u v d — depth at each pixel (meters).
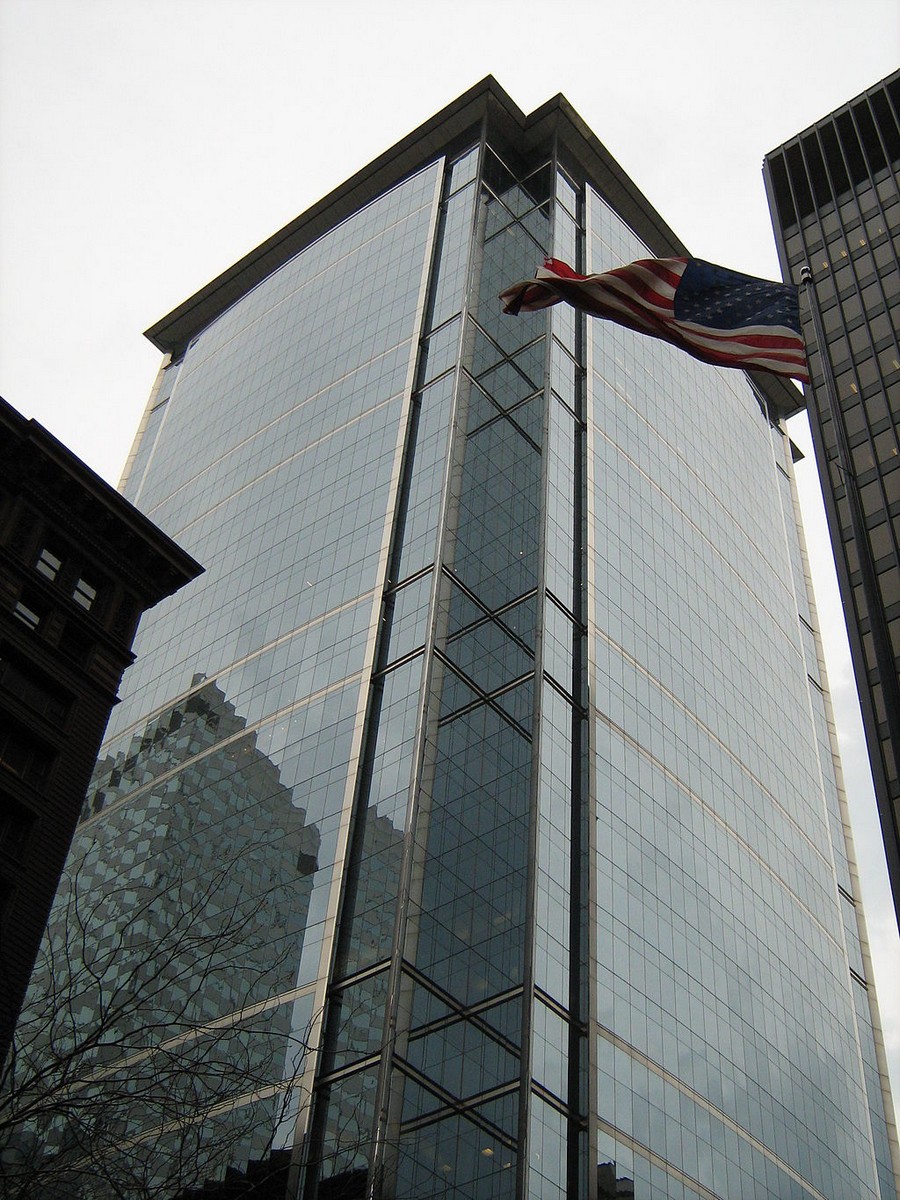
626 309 45.09
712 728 129.75
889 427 71.50
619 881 101.31
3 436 67.25
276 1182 75.75
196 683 126.62
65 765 61.53
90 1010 94.75
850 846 153.75
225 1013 90.00
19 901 55.81
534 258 155.12
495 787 98.38
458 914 89.75
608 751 109.19
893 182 99.62
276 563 131.50
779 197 105.75
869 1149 120.31
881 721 54.78
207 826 107.69
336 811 98.38
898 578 61.62
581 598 119.44
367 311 156.38
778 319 44.59
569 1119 84.12
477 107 173.88
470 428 126.88
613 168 174.12
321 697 109.88
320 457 139.88
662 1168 88.38
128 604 70.62
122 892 106.62
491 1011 86.12
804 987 122.56
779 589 168.50
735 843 122.81
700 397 172.00
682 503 149.75
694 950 106.56
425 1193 75.56
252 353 174.88
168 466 171.38
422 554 114.44
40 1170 29.66
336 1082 80.94
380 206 176.12
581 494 129.75
